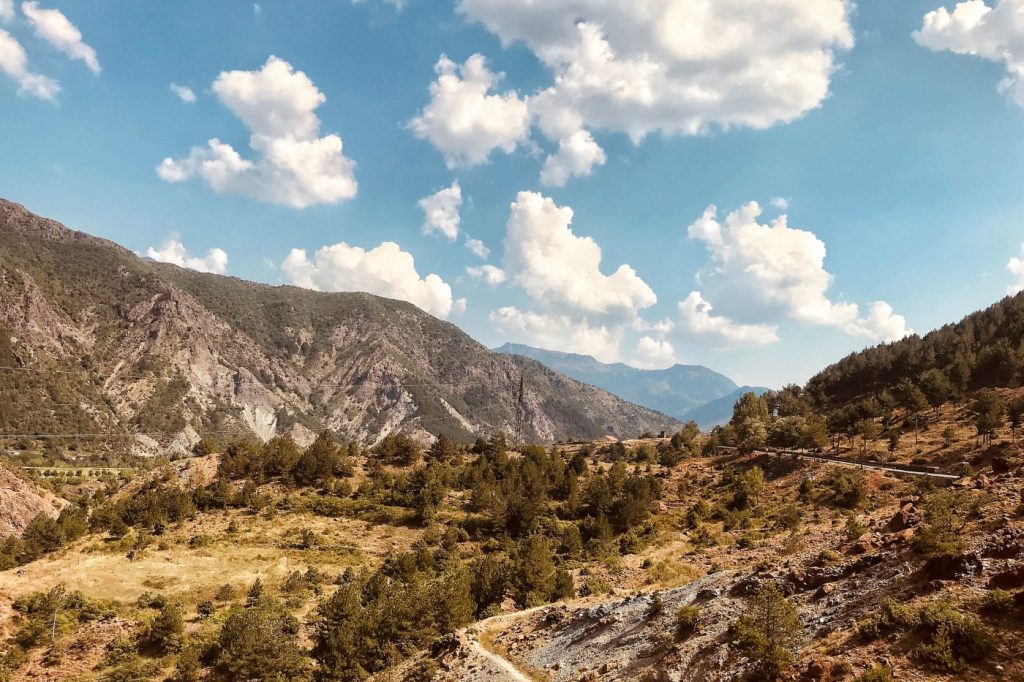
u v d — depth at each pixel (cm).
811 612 2552
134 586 7769
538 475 12644
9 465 19450
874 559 2730
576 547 8794
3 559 9519
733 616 2809
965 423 10644
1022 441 8525
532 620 4397
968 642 1839
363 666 4750
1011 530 2428
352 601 5419
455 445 17825
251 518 11162
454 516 11375
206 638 6075
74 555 9338
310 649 5806
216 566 8769
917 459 9544
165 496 11644
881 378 18050
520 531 10206
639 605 3631
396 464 15138
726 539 7606
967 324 18125
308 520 11206
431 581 6241
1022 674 1677
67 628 6231
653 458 15950
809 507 8625
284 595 7712
